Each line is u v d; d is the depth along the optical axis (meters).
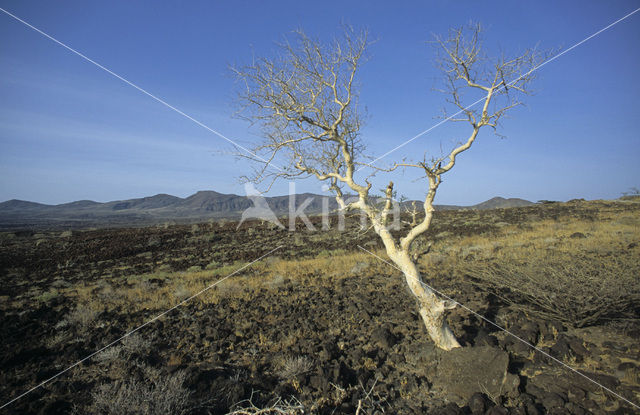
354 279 13.07
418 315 8.30
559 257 11.31
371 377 5.77
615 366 5.41
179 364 6.60
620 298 6.96
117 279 18.75
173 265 23.05
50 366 6.94
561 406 4.54
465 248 18.12
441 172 5.58
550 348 6.03
